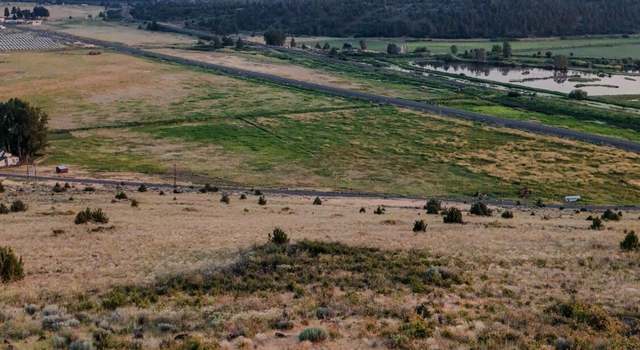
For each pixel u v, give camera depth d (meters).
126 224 51.97
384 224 54.22
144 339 20.72
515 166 123.94
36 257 36.88
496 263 35.38
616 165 124.88
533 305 26.67
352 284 29.73
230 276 31.03
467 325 23.08
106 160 123.25
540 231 50.41
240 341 20.31
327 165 123.44
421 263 34.38
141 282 29.98
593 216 73.44
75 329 21.88
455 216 57.38
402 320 23.66
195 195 87.50
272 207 72.75
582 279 31.91
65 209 64.25
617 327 23.38
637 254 38.66
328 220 57.22
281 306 25.92
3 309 24.58
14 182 99.81
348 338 21.27
